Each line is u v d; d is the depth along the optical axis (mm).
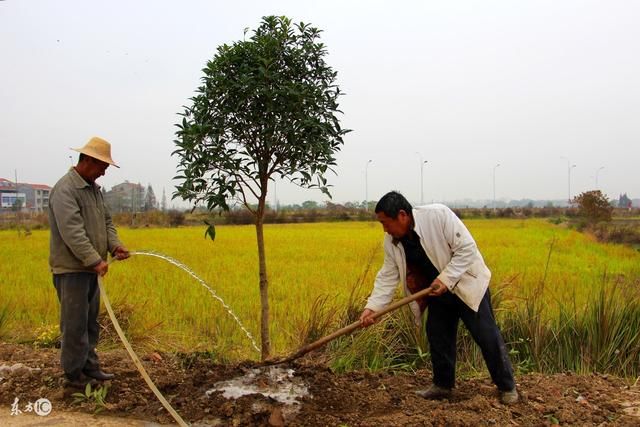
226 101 4469
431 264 4461
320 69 4707
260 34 4598
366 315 4480
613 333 6180
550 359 6277
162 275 13125
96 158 4746
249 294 10938
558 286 11352
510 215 71625
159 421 4230
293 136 4465
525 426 4066
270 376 4832
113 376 5051
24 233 31250
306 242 25422
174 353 6109
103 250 4965
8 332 7359
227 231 35969
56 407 4523
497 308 6793
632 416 4258
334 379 4977
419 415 4160
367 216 61719
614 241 30375
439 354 4672
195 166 4398
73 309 4668
